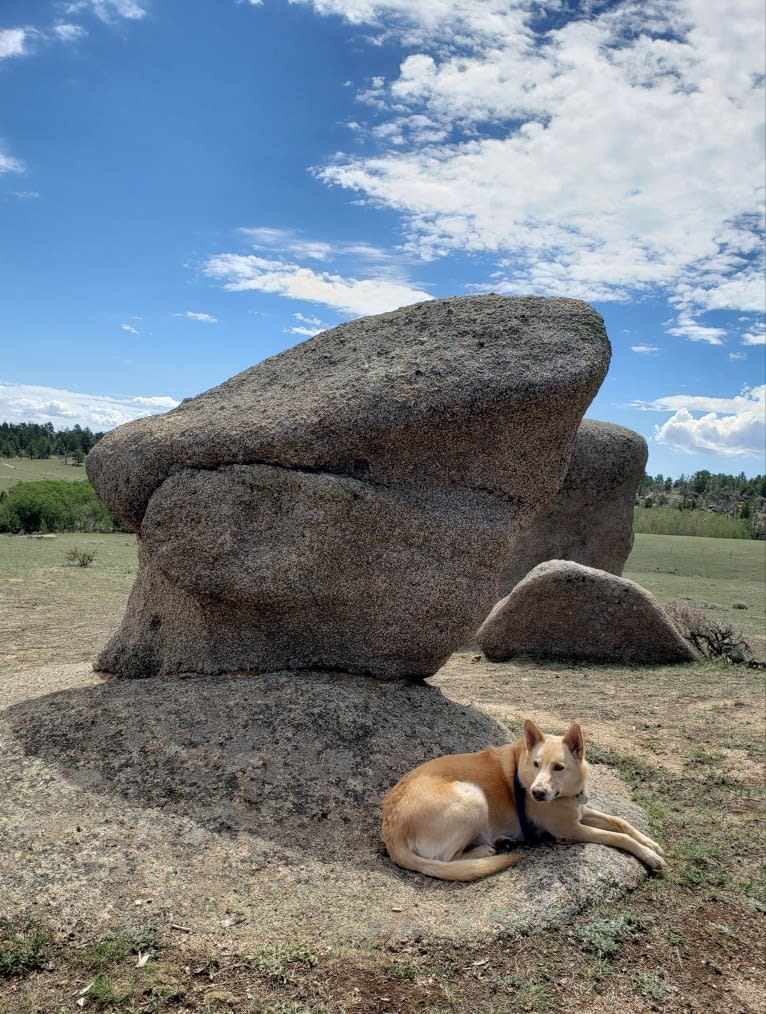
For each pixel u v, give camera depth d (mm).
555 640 6375
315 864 2447
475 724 3516
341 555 3387
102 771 2799
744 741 4207
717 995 2037
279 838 2547
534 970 2041
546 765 2516
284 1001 1876
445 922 2172
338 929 2119
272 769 2857
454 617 3529
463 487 3498
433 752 3154
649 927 2289
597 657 6355
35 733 3047
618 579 6266
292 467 3400
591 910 2299
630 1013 1940
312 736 3051
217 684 3455
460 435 3365
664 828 3020
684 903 2445
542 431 3418
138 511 3715
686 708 4926
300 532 3365
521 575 8070
